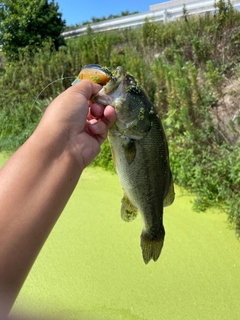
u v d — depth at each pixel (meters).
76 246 0.72
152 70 1.18
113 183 1.01
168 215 0.81
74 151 0.28
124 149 0.37
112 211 0.86
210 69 1.03
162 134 0.39
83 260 0.68
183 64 1.21
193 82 0.99
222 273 0.63
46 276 0.64
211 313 0.55
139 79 1.17
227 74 1.15
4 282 0.21
